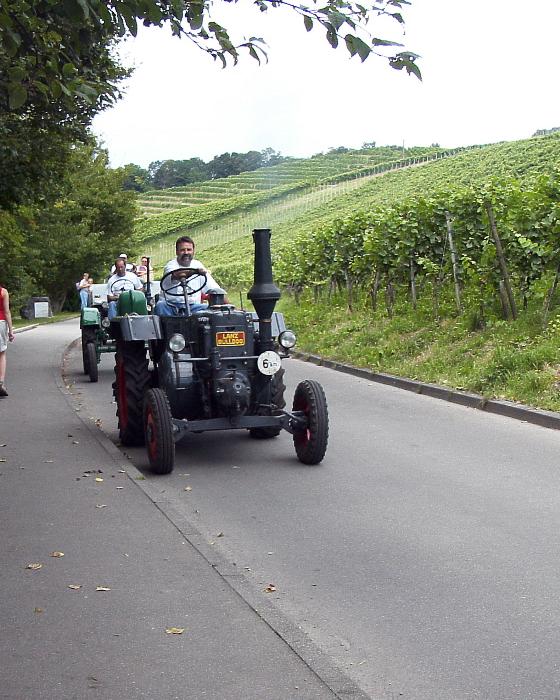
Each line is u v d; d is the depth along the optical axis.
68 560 5.69
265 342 8.70
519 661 4.27
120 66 17.97
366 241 20.42
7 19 5.37
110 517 6.71
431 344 15.98
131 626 4.61
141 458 9.29
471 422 10.98
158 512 6.85
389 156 82.00
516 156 53.19
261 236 8.68
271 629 4.57
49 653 4.28
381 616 4.86
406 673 4.16
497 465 8.60
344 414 11.78
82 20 5.23
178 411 9.04
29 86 7.00
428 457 9.02
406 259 19.17
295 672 4.08
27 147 18.69
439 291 19.95
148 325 9.06
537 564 5.67
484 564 5.69
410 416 11.53
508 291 15.12
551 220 13.77
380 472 8.38
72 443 9.77
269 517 6.89
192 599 4.99
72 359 20.47
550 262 14.20
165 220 62.91
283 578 5.50
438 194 18.17
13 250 34.09
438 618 4.82
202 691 3.89
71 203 47.44
